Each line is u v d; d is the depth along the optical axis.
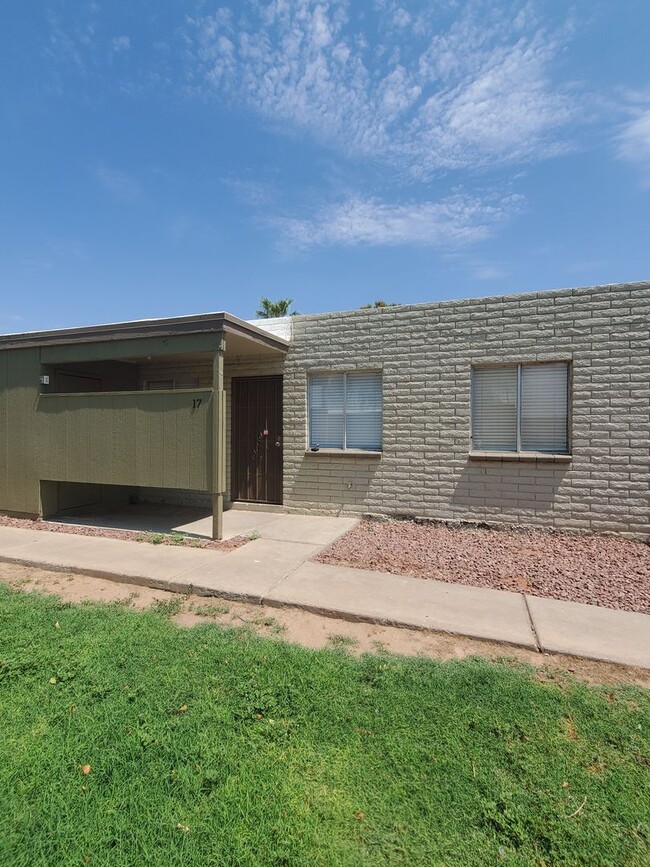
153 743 2.50
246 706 2.82
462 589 4.76
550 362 7.19
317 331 8.52
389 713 2.76
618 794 2.18
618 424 6.77
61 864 1.84
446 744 2.51
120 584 5.16
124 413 7.34
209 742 2.51
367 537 6.97
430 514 7.77
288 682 3.06
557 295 7.04
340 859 1.86
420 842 1.95
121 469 7.36
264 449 9.10
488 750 2.47
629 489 6.74
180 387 9.77
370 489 8.16
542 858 1.88
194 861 1.84
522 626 3.89
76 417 7.73
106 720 2.69
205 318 6.74
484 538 6.88
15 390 8.30
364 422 8.33
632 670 3.28
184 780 2.24
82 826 2.00
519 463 7.27
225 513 8.79
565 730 2.63
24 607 4.39
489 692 2.97
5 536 7.06
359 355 8.20
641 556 5.98
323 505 8.46
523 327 7.21
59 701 2.87
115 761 2.37
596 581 5.05
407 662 3.35
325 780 2.26
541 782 2.25
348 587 4.78
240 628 3.98
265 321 8.89
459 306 7.56
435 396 7.72
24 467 8.23
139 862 1.84
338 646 3.66
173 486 6.97
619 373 6.75
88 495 9.06
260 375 9.02
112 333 7.36
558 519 7.07
